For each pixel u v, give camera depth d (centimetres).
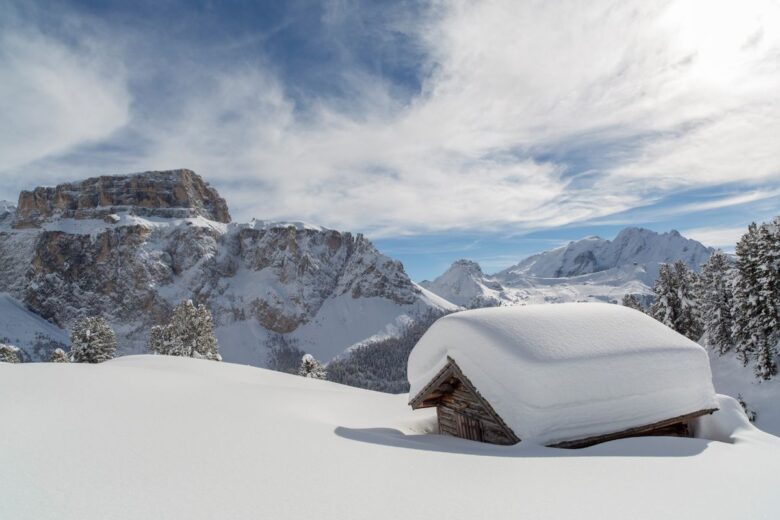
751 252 3203
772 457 526
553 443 707
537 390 722
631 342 822
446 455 512
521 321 869
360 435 639
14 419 497
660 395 784
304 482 374
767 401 3058
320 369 4534
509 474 430
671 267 4153
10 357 4119
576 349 777
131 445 442
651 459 504
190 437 497
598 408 744
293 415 777
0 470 343
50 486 319
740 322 3472
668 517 315
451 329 956
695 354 838
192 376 1167
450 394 1105
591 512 324
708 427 853
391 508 324
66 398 633
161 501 308
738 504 344
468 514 316
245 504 313
